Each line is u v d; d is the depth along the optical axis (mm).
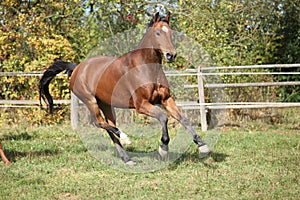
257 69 12281
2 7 12867
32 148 8344
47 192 5516
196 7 12953
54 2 12969
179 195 5344
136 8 12719
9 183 5898
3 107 11688
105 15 12727
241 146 8375
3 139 9438
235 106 10719
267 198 5129
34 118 11633
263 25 14289
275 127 11156
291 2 15156
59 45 11875
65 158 7395
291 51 14625
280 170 6473
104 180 6113
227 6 13102
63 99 11758
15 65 11742
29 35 12188
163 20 6387
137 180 6102
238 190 5504
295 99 14156
